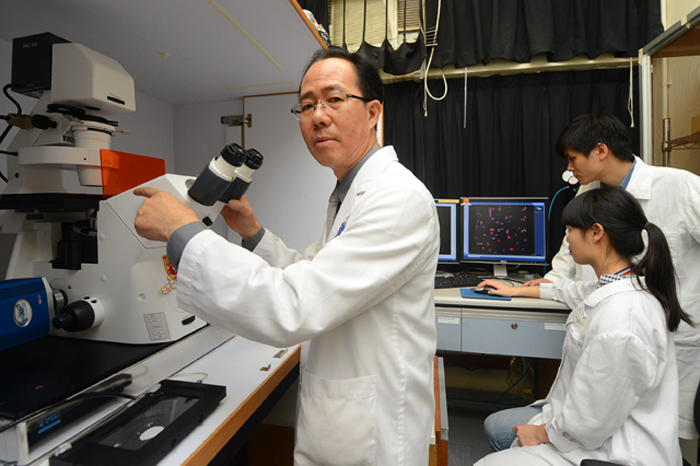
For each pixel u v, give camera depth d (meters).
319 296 0.57
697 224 1.36
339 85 0.75
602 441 0.93
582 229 1.14
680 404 1.40
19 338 0.85
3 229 0.98
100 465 0.52
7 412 0.59
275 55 1.33
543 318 1.66
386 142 2.42
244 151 0.71
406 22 2.22
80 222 0.96
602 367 0.91
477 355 2.63
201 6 0.99
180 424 0.60
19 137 0.99
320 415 0.70
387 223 0.62
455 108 2.34
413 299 0.72
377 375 0.69
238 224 1.02
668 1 2.03
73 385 0.68
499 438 1.30
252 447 1.27
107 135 1.04
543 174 2.23
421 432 0.74
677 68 1.78
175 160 1.96
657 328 0.94
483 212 2.14
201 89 1.69
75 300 0.93
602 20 2.02
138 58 1.34
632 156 1.52
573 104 2.20
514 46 2.11
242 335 0.60
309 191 1.78
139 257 0.87
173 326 0.89
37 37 0.98
